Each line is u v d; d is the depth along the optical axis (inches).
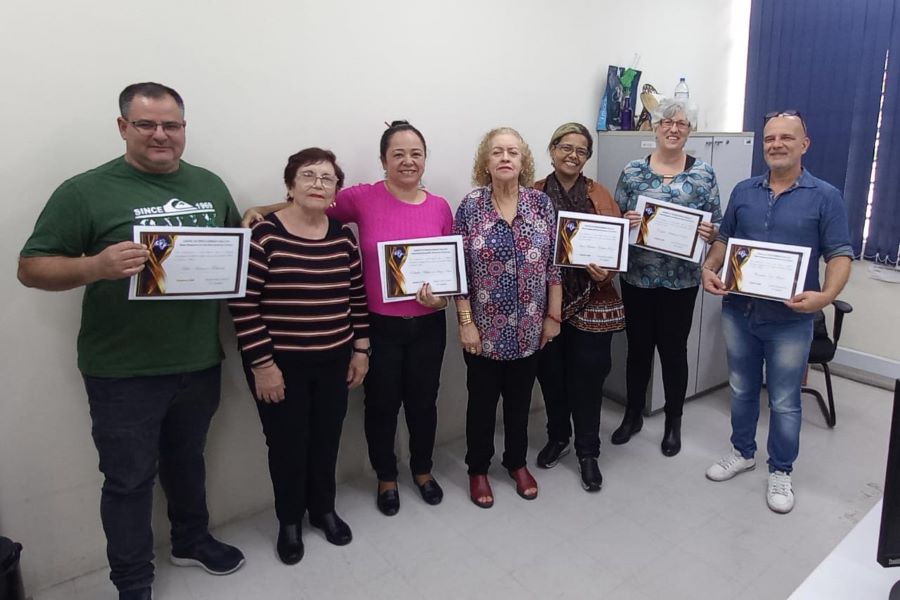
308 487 83.3
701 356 127.2
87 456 75.0
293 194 71.8
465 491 95.3
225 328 82.2
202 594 74.1
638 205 91.7
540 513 89.1
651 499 92.1
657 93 129.0
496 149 78.2
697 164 95.1
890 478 35.1
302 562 79.5
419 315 82.0
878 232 128.6
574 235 85.4
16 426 69.9
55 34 64.7
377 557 80.2
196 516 77.4
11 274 66.6
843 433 112.6
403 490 95.8
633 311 102.1
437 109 96.7
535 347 82.8
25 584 73.5
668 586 73.6
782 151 79.3
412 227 80.7
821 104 132.1
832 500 90.8
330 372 76.4
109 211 61.1
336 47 84.1
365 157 89.8
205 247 62.9
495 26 101.1
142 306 63.6
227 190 73.0
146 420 66.2
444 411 109.6
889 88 121.4
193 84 73.9
